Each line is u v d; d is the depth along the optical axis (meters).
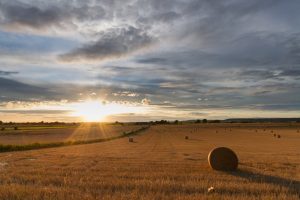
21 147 37.19
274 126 134.00
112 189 12.39
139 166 19.34
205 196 10.88
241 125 148.50
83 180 14.18
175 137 69.06
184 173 16.61
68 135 73.88
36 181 13.97
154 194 11.33
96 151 32.75
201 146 41.00
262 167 20.20
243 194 11.52
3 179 14.52
